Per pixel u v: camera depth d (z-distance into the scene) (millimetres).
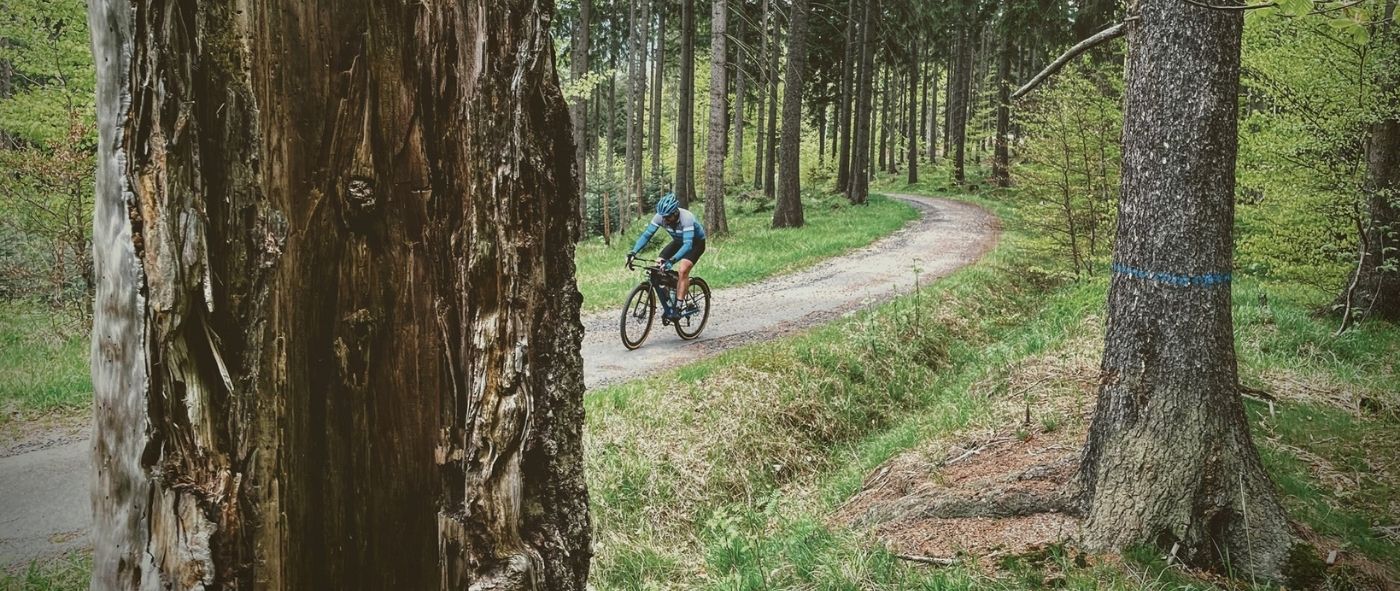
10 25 9000
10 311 11125
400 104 1582
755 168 40750
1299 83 9297
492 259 1729
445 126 1650
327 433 1551
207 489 1438
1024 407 6887
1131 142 4555
